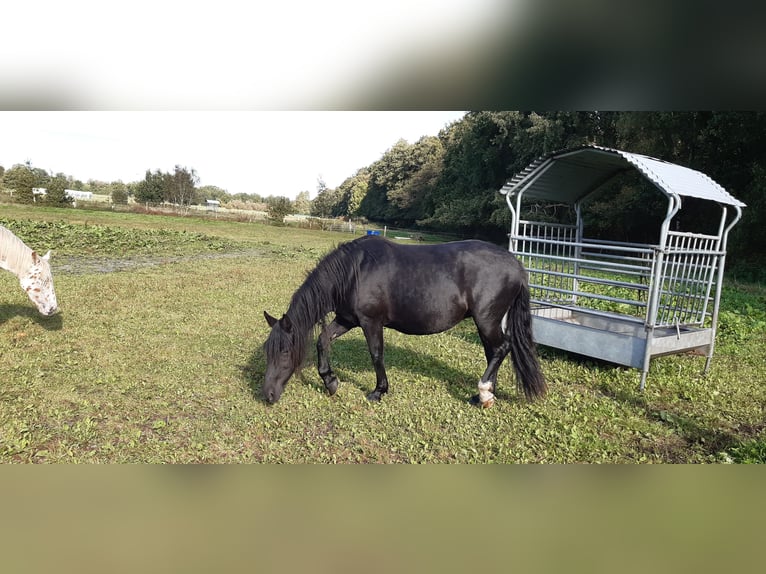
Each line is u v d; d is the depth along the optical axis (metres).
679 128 16.45
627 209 19.83
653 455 3.79
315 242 23.44
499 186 31.69
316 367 5.61
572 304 7.68
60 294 8.46
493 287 4.48
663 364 5.94
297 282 10.98
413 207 48.28
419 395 4.84
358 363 5.82
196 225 27.97
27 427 3.86
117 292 8.88
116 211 33.94
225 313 7.89
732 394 5.12
